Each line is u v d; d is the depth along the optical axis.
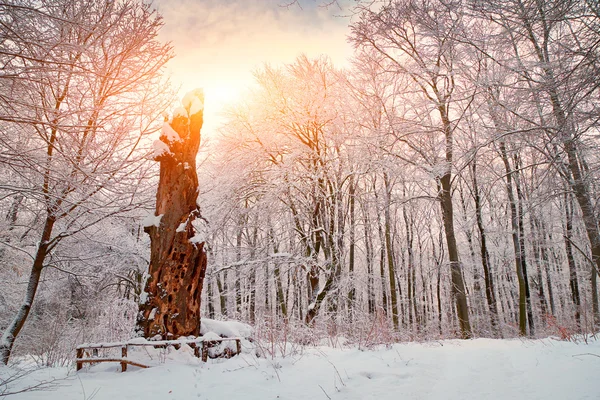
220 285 19.34
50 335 8.00
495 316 17.22
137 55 6.48
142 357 5.75
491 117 10.75
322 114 15.24
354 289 15.93
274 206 15.48
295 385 4.57
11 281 12.41
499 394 3.97
